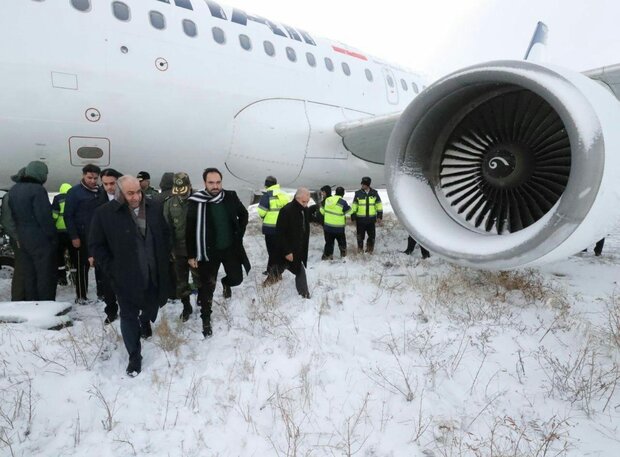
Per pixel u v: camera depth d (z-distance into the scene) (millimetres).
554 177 3742
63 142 5781
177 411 2752
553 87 3160
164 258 3326
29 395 2795
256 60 7086
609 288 5211
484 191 4117
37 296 4734
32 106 5387
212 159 7082
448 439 2457
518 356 3385
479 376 3133
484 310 4320
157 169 6785
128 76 5852
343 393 2924
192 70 6355
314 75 7922
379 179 9672
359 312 4387
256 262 7027
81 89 5590
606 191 3008
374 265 6438
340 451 2377
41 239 4547
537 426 2562
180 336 3945
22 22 5207
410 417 2664
